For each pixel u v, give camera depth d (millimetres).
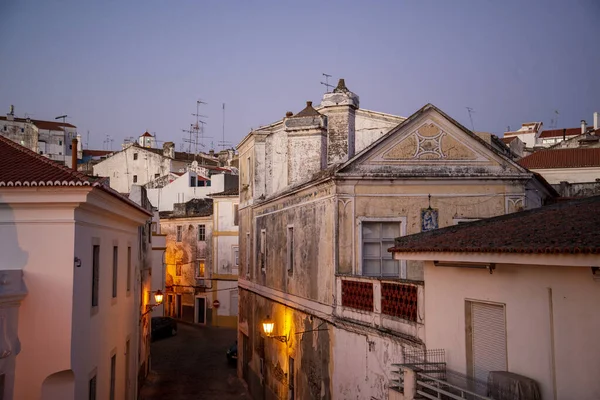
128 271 19562
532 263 7898
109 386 15688
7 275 11102
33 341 11383
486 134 20938
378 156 15531
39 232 11602
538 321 8539
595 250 6914
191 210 49031
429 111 15656
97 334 14023
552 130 61938
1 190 11297
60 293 11523
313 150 19828
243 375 27125
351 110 17984
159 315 43031
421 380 9984
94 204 12633
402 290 12039
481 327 9812
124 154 63719
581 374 7785
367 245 15391
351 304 14141
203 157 69562
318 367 16188
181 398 24016
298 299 18172
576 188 29609
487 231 10047
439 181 15516
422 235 11781
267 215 23078
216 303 44344
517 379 8469
